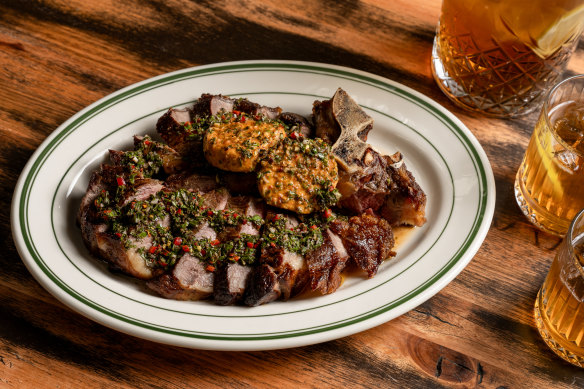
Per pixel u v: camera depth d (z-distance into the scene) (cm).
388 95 85
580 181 73
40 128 85
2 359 71
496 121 87
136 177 78
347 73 86
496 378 71
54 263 73
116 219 75
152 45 91
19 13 93
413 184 78
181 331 69
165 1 95
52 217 77
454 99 88
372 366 71
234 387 70
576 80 77
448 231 76
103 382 70
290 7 95
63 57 90
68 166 80
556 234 78
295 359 72
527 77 83
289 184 76
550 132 74
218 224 75
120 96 84
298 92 85
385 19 95
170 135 81
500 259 78
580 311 68
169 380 70
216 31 93
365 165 77
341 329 70
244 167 77
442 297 75
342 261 74
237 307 72
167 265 73
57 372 70
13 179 81
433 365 72
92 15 93
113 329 72
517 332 74
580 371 72
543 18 78
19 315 73
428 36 94
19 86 88
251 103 83
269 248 73
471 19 81
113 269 74
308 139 78
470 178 79
